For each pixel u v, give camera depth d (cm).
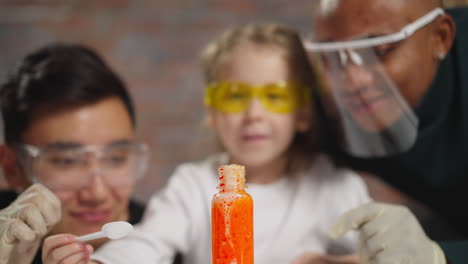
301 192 107
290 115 102
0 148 94
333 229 88
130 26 210
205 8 213
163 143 210
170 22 212
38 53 100
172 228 102
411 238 84
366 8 92
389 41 92
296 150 110
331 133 108
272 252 103
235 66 102
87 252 79
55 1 206
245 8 214
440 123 99
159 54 212
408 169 106
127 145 97
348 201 106
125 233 77
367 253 85
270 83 101
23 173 94
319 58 99
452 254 83
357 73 94
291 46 104
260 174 107
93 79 94
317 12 98
